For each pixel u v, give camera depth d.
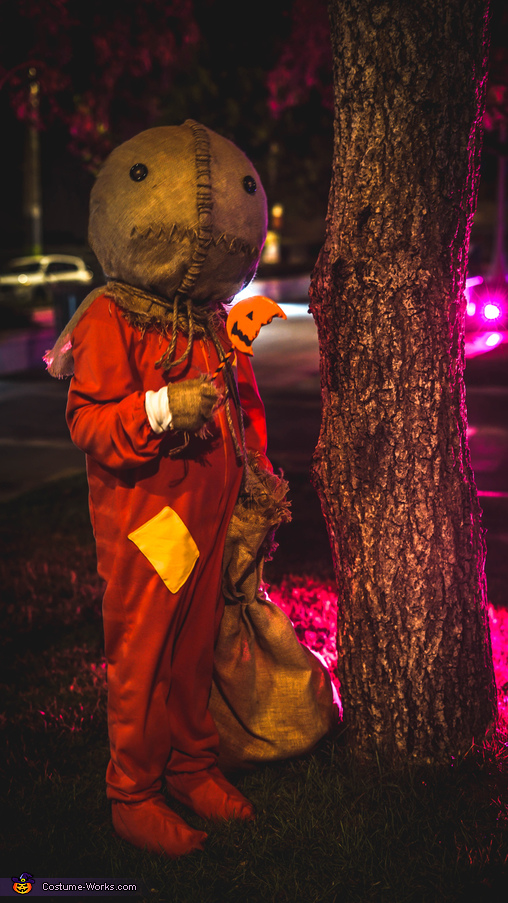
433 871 2.77
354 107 2.96
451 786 3.13
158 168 2.65
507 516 6.72
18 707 4.00
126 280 2.78
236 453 2.96
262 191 2.86
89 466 2.87
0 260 35.09
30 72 10.91
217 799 3.07
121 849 2.94
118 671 2.90
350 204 3.02
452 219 3.00
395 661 3.22
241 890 2.75
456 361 3.15
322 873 2.80
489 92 9.14
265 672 3.19
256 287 32.97
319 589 5.20
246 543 2.97
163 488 2.80
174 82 16.89
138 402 2.59
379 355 3.07
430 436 3.11
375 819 3.01
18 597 5.30
